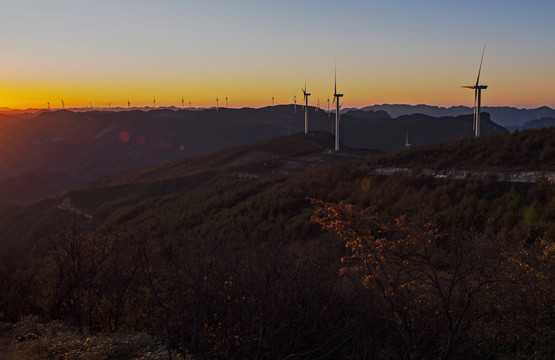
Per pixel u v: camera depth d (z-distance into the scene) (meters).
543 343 9.62
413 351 9.82
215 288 11.92
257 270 11.88
